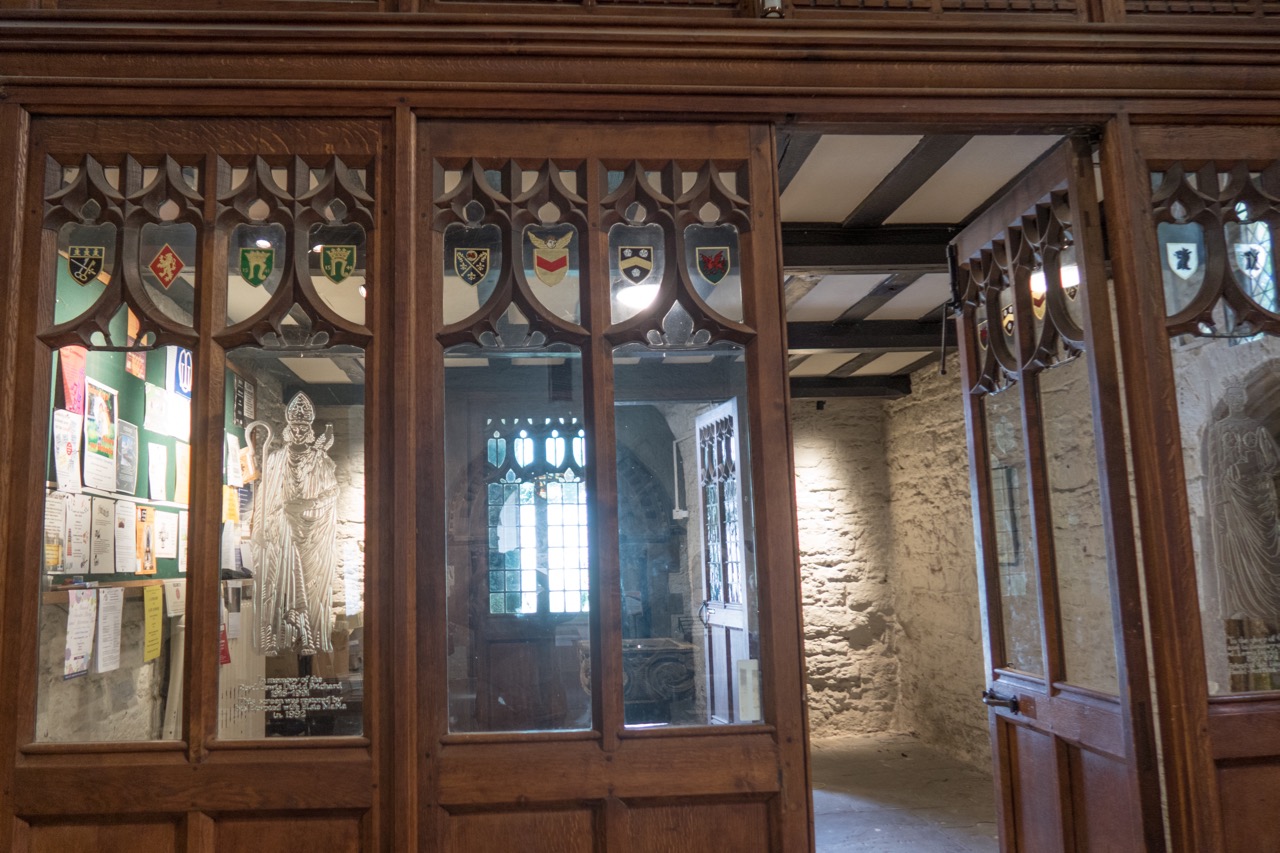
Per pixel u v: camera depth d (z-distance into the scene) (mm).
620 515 2443
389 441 2396
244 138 2471
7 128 2404
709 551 2443
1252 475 2658
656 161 2557
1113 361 2641
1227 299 2641
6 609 2297
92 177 2432
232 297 2449
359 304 2461
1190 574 2488
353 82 2463
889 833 5457
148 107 2443
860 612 8406
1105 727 2709
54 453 2408
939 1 2652
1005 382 3332
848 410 8617
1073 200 2730
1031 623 3195
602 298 2500
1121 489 2592
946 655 7441
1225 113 2664
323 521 2389
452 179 2576
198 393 2389
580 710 2379
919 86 2572
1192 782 2406
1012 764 3305
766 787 2348
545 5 2594
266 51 2451
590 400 2471
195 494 2361
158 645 2338
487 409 2461
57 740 2316
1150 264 2602
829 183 3850
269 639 2342
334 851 2279
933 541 7637
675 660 2396
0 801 2238
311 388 2432
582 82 2504
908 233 4371
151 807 2256
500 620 2393
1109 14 2670
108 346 2416
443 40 2477
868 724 8289
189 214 2447
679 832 2344
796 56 2537
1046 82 2602
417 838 2283
